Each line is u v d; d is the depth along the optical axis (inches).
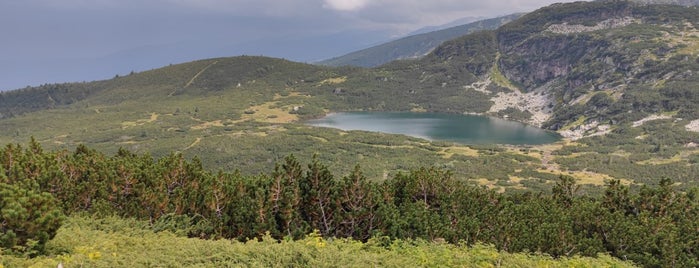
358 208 979.9
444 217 1076.5
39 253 604.7
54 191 938.1
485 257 803.4
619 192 1323.8
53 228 628.1
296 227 933.2
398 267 668.1
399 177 1262.3
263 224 902.4
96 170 1109.1
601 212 1155.3
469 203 1146.7
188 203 974.4
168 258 599.5
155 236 805.9
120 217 919.0
